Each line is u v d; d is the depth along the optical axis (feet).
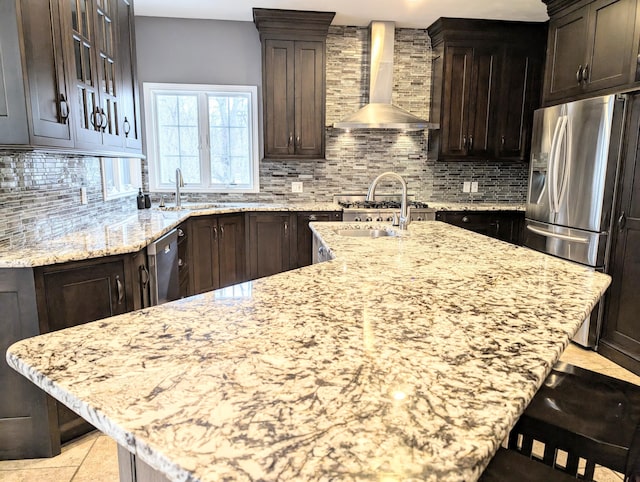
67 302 6.06
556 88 11.30
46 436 6.08
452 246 6.75
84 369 2.44
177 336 2.96
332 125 13.94
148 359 2.58
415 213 13.04
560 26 11.12
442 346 2.84
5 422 5.98
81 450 6.31
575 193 9.97
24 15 5.27
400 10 12.59
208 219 12.14
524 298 4.01
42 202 7.55
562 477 2.90
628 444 3.21
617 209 9.25
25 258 5.66
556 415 3.54
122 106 8.96
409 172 15.15
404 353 2.71
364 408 2.07
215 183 14.53
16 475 5.80
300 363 2.54
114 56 8.50
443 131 13.96
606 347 9.55
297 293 4.08
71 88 6.46
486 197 15.42
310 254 13.48
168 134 14.08
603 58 9.72
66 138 6.31
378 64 13.80
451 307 3.69
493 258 5.86
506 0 11.76
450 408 2.09
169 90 13.74
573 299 3.99
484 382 2.36
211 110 14.15
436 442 1.83
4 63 5.20
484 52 13.69
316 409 2.05
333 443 1.81
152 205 13.79
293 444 1.80
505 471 2.95
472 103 13.91
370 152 14.89
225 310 3.55
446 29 13.39
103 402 2.09
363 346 2.81
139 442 1.81
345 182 14.93
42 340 2.87
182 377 2.35
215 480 1.59
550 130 10.77
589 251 9.63
